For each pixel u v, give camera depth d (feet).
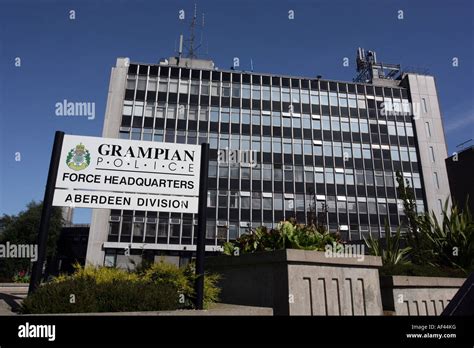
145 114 144.15
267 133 149.48
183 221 130.52
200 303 18.88
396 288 24.18
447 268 30.50
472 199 115.14
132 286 17.11
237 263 23.71
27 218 145.69
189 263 21.53
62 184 20.45
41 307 15.20
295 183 144.15
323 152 150.71
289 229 23.91
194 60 162.91
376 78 177.58
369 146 155.53
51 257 152.25
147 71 149.48
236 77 155.63
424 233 36.37
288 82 159.12
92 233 125.39
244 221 135.54
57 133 21.07
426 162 156.46
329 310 20.29
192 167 22.34
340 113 158.30
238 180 140.56
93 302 15.87
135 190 21.31
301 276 19.86
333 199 144.56
